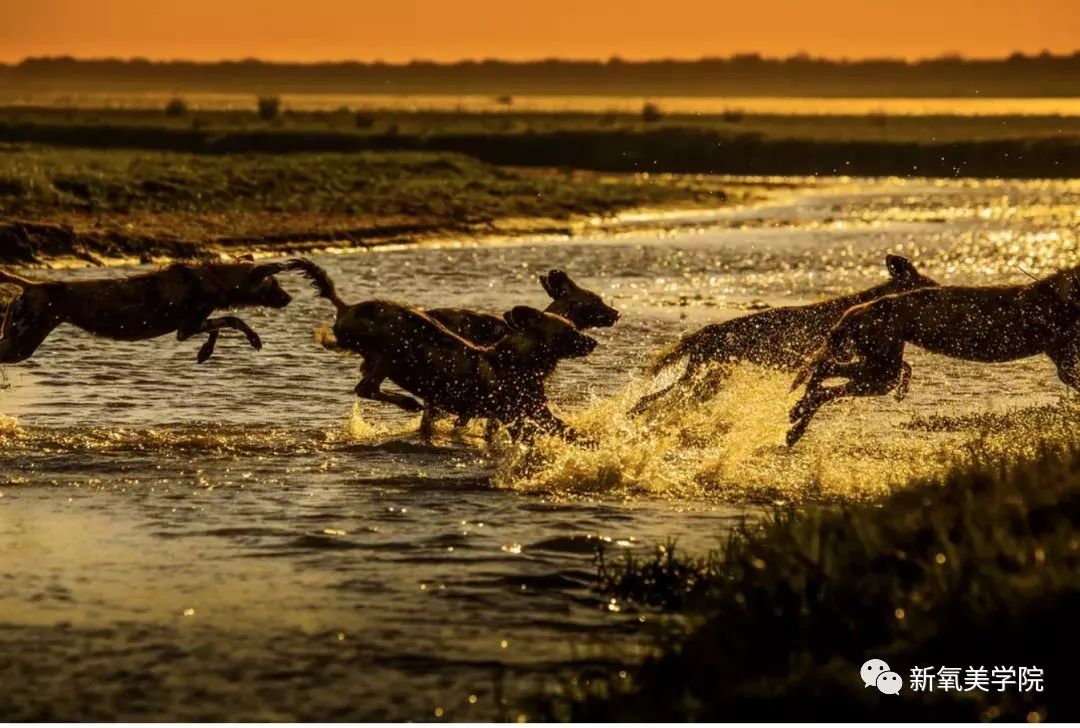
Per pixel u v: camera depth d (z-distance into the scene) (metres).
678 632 33.84
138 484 47.66
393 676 31.72
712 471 49.69
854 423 57.34
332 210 143.38
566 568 39.22
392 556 40.16
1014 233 160.75
